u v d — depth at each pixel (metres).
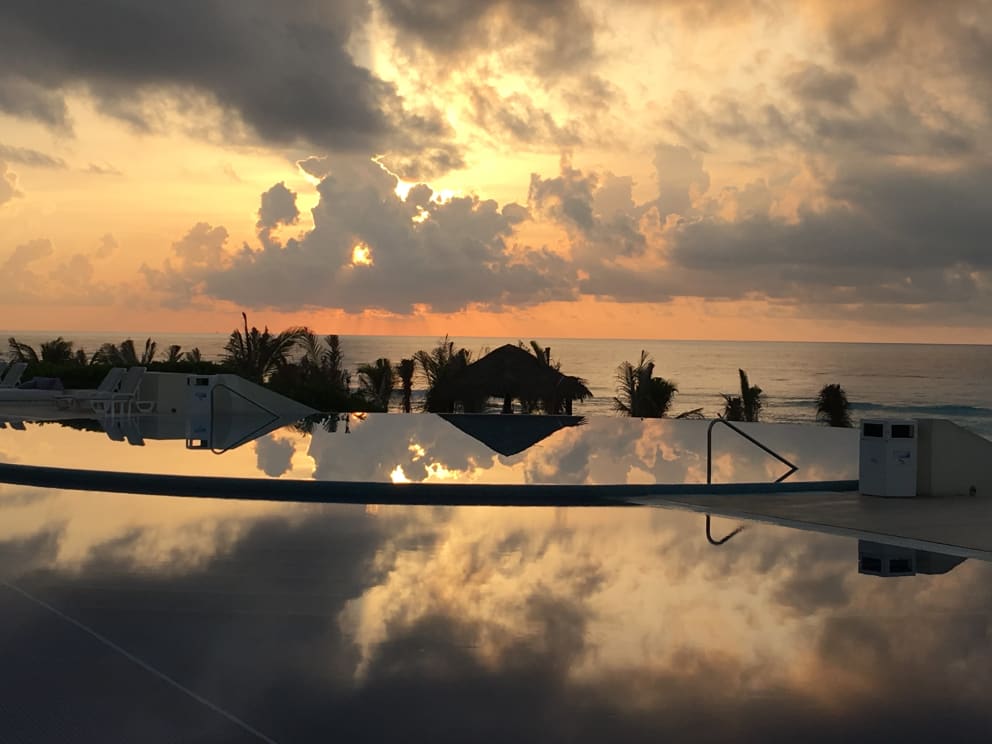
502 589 5.84
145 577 6.04
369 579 6.05
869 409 89.62
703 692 4.07
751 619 5.21
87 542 7.16
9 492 9.76
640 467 11.90
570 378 22.31
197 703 3.90
